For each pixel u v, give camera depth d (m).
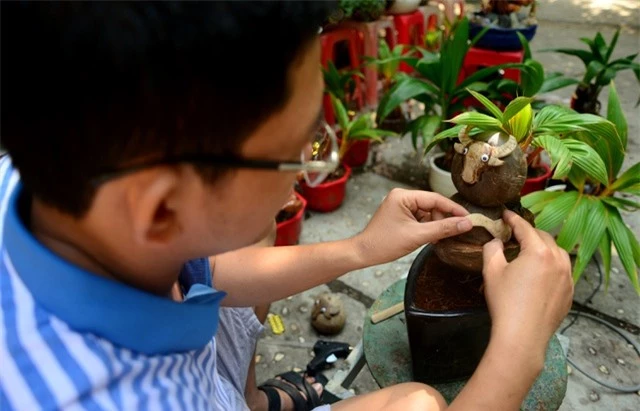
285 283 0.77
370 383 1.23
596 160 0.99
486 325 0.76
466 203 0.75
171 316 0.42
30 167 0.34
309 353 1.31
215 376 0.57
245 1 0.30
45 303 0.37
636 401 1.16
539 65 1.54
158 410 0.39
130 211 0.35
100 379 0.36
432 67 1.64
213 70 0.30
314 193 1.73
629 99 2.46
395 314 0.91
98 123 0.31
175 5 0.29
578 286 1.45
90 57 0.29
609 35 3.20
